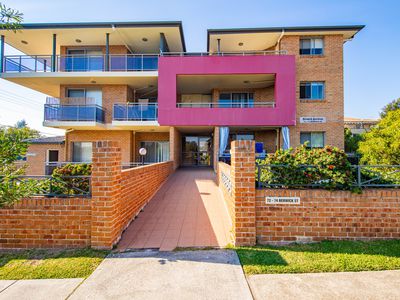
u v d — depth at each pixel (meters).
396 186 4.56
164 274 3.43
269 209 4.45
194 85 15.46
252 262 3.70
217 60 13.20
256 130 15.96
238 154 4.41
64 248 4.30
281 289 3.04
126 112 13.77
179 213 6.25
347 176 4.48
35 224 4.36
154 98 17.27
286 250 4.10
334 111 13.79
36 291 3.04
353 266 3.53
